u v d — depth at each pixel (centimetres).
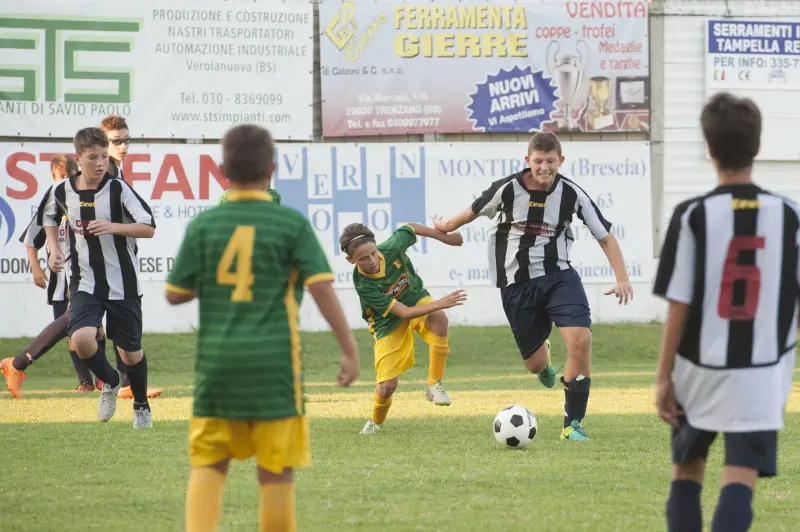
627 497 1883
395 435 2783
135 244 2880
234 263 1312
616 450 2473
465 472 2148
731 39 6662
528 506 1800
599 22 6550
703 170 6662
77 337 2800
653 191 6625
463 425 3016
